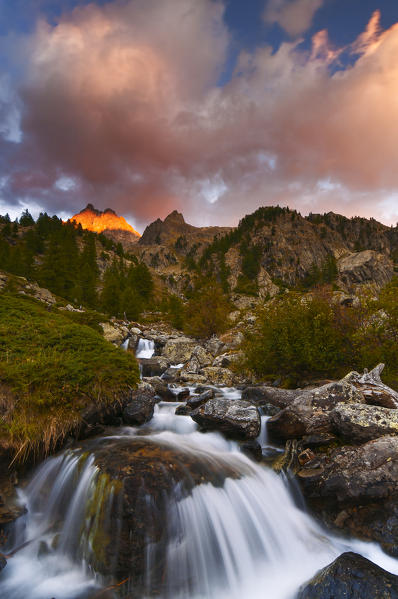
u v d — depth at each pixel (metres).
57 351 10.11
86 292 67.50
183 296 158.62
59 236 117.56
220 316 35.75
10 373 8.27
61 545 6.02
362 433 8.30
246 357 18.59
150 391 12.70
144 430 9.77
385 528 6.49
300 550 6.62
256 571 6.15
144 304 85.38
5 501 6.25
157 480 6.18
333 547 6.67
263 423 10.30
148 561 5.48
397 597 4.51
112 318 54.03
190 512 6.07
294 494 7.88
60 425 7.82
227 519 6.44
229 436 9.52
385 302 14.43
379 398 9.92
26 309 12.72
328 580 5.00
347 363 15.41
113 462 6.62
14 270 65.50
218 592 5.73
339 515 7.10
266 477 7.98
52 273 63.94
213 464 7.59
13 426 7.28
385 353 13.71
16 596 5.07
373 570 4.98
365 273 177.88
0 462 6.80
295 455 8.73
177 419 10.88
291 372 16.53
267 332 16.62
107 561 5.41
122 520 5.53
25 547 5.84
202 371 20.89
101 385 9.27
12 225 156.62
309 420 9.24
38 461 7.41
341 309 15.73
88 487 6.22
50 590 5.21
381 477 6.97
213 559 6.00
